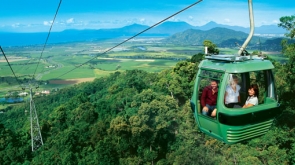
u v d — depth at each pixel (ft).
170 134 151.74
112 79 447.01
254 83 32.32
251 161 100.68
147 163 140.97
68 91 479.82
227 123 30.81
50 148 173.78
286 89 94.79
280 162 98.68
